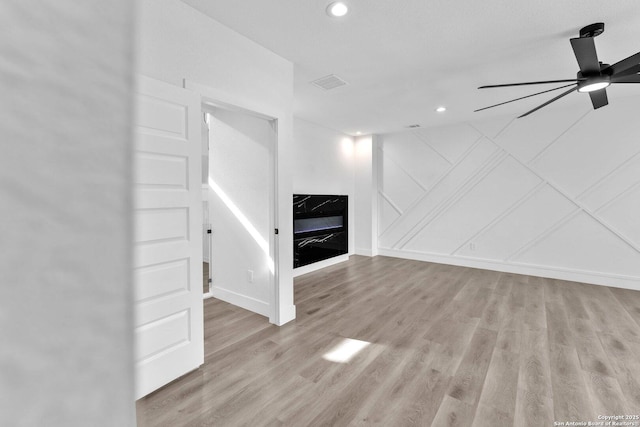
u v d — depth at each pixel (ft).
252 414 5.63
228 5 6.71
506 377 6.64
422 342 8.20
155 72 6.16
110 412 0.52
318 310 10.51
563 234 14.30
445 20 7.30
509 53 8.86
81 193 0.48
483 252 16.42
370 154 19.66
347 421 5.45
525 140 15.12
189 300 6.69
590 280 13.65
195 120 6.70
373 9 6.89
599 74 7.61
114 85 0.51
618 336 8.52
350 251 20.18
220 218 11.42
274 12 6.97
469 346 7.98
